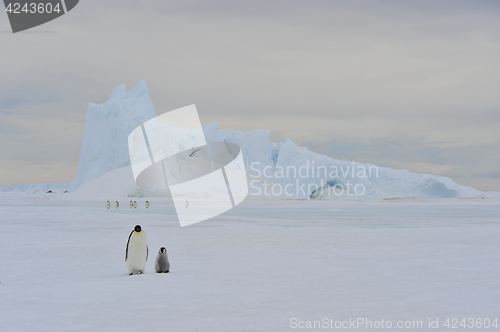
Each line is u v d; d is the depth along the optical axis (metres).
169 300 7.46
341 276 9.91
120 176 108.62
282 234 21.70
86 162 118.62
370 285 8.76
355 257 13.30
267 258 13.17
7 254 14.34
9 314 6.50
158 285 8.88
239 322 5.97
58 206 64.88
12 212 45.12
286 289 8.42
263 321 6.02
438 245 16.61
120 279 9.70
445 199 127.06
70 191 118.88
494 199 132.88
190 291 8.25
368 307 6.83
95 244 17.31
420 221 33.59
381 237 20.06
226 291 8.24
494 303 7.01
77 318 6.25
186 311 6.66
